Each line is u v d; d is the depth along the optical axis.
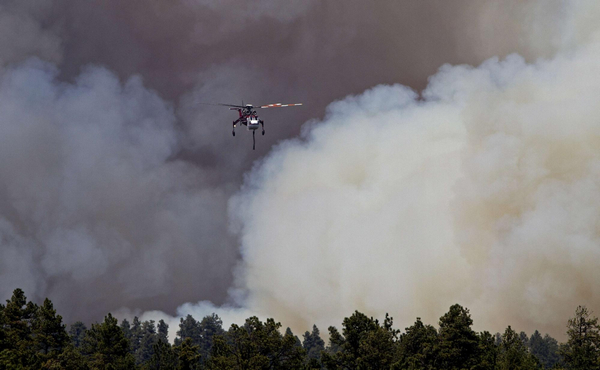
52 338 75.81
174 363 78.50
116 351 77.00
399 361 69.19
